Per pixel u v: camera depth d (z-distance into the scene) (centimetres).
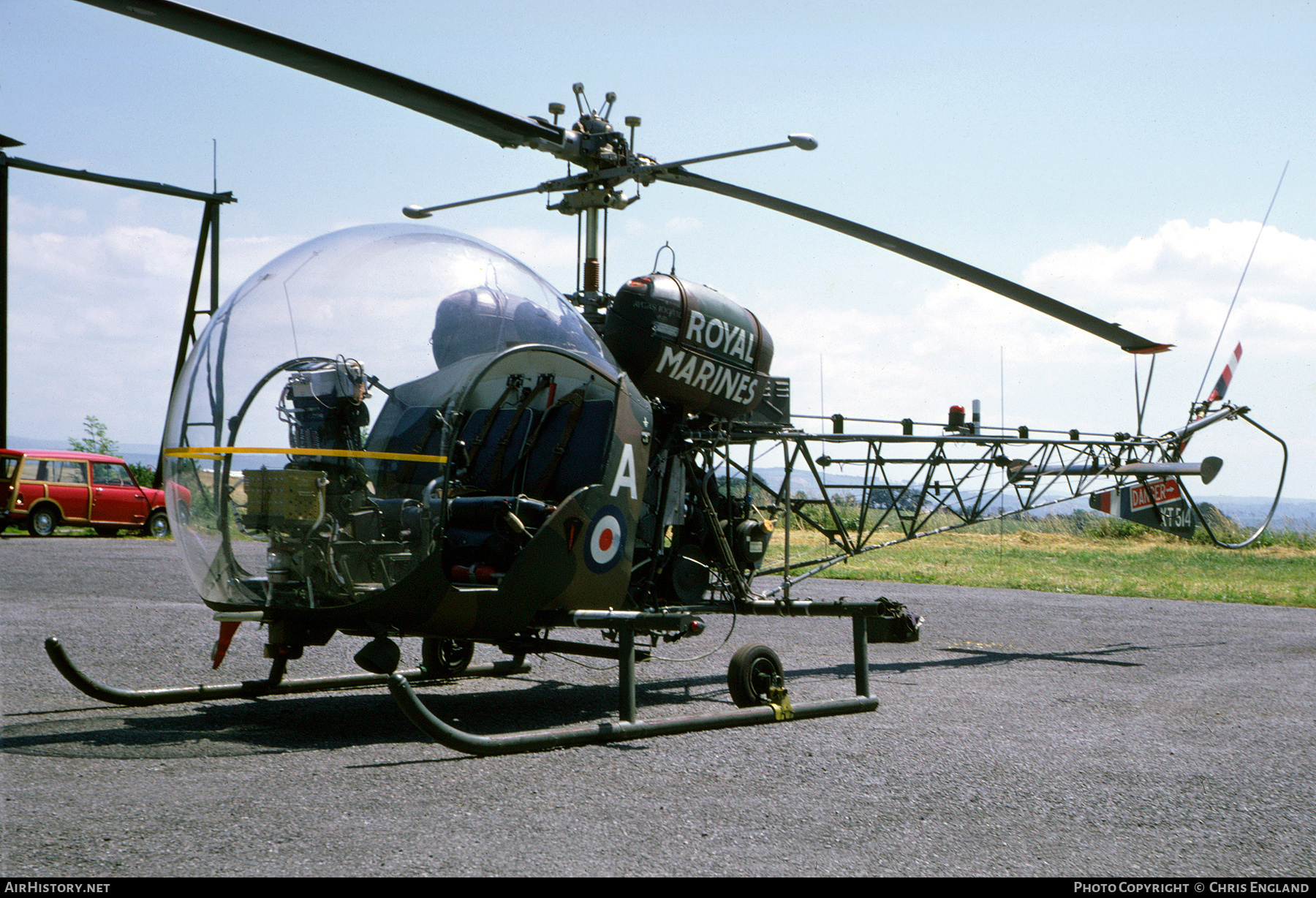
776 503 711
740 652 559
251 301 481
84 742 453
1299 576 1664
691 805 368
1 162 2080
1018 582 1512
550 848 316
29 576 1231
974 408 822
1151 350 807
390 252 495
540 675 702
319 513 443
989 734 512
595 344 554
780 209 663
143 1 402
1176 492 989
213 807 348
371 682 616
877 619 661
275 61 463
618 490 545
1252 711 590
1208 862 323
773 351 651
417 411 466
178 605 971
